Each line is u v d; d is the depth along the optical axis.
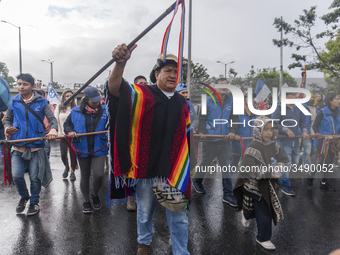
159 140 1.74
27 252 2.14
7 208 3.10
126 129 1.68
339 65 8.53
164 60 1.54
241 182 2.26
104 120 3.01
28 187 3.94
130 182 1.86
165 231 2.52
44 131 2.96
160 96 1.78
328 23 8.30
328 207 3.17
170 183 1.71
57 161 5.73
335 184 4.14
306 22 8.27
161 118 1.74
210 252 2.16
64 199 3.42
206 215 2.91
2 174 4.72
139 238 1.95
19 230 2.53
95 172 2.94
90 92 2.93
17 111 2.82
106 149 3.01
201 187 3.69
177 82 1.61
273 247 2.19
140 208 1.85
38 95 2.93
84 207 2.96
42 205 3.20
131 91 1.68
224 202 3.30
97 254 2.12
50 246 2.23
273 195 2.16
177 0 1.51
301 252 2.17
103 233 2.47
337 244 2.30
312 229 2.59
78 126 2.94
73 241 2.32
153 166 1.73
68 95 4.97
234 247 2.24
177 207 1.73
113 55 1.50
